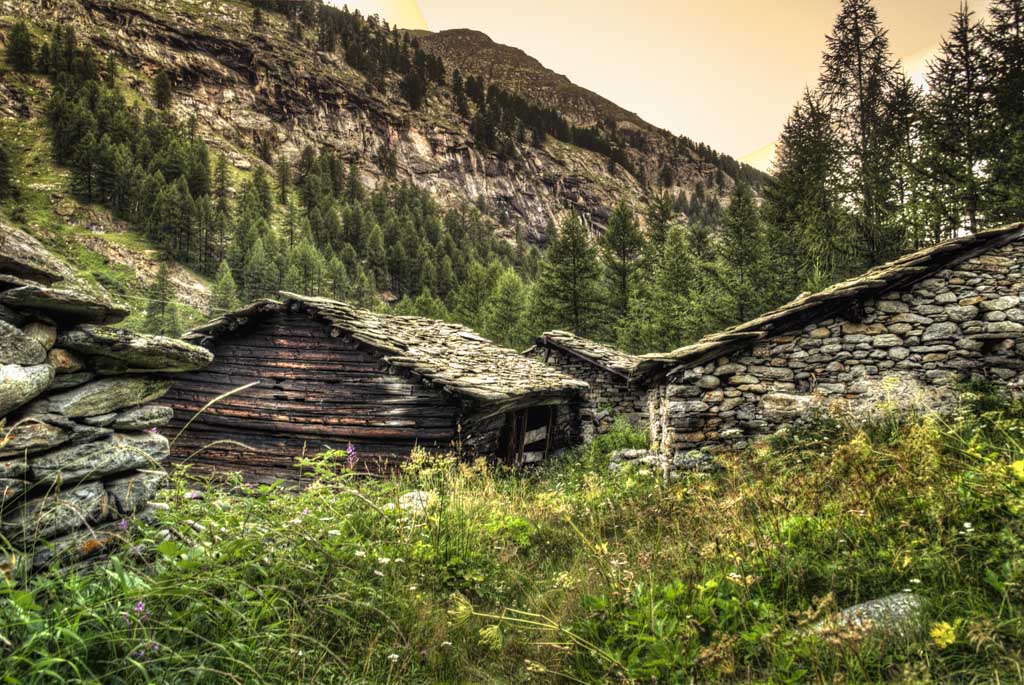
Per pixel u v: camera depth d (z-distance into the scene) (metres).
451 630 3.27
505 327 50.56
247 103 191.00
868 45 24.72
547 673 2.85
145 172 113.88
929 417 5.26
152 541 2.56
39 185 104.56
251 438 10.31
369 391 9.98
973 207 17.95
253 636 2.17
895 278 7.72
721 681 2.49
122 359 2.91
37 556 2.35
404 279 122.12
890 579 3.10
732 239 28.73
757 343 8.09
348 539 3.64
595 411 17.48
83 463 2.62
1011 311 7.47
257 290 93.06
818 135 27.50
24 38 146.12
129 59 178.00
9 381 2.29
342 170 176.38
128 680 1.89
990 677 2.17
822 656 2.48
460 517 5.00
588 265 36.50
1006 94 18.36
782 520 3.83
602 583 3.66
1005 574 2.75
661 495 5.90
